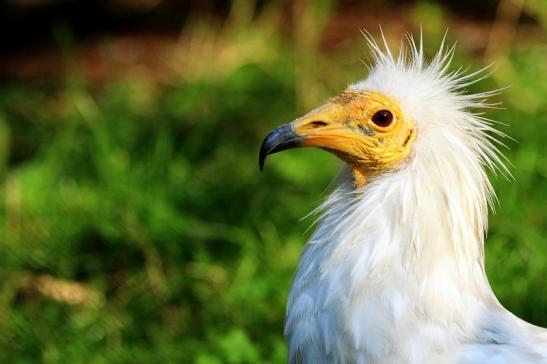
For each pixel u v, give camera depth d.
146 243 12.12
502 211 12.15
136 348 10.60
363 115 7.00
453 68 15.93
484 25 18.42
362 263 6.68
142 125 15.55
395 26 18.56
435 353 6.51
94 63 18.66
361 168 7.09
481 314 6.73
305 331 6.88
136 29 19.92
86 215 12.76
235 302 11.08
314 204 12.55
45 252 12.16
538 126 14.20
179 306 11.31
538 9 17.55
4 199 13.27
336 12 19.31
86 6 20.45
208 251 12.16
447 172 6.75
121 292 11.59
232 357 10.02
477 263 6.84
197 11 19.69
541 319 10.27
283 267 11.63
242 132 15.27
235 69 17.00
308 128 7.09
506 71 15.88
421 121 6.93
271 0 19.06
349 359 6.64
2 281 11.73
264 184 13.47
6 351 10.69
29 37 19.98
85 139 14.99
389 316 6.54
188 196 13.21
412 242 6.64
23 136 15.57
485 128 7.04
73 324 10.97
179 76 17.58
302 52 17.14
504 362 6.47
